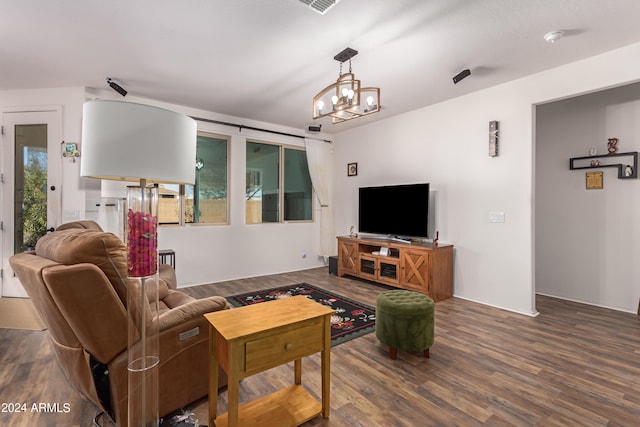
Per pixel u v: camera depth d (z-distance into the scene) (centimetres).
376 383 199
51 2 203
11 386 195
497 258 351
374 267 434
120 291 144
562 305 356
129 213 130
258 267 500
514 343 256
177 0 202
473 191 373
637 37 249
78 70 310
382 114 460
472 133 373
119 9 212
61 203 350
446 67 304
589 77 284
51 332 156
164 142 129
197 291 407
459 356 234
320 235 570
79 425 161
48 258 143
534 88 320
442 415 168
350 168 545
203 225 447
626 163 337
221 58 285
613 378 204
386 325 231
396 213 436
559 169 387
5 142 353
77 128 351
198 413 169
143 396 135
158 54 277
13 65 297
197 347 174
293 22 228
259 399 176
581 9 212
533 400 181
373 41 254
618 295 343
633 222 334
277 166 530
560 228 387
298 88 359
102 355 142
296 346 154
